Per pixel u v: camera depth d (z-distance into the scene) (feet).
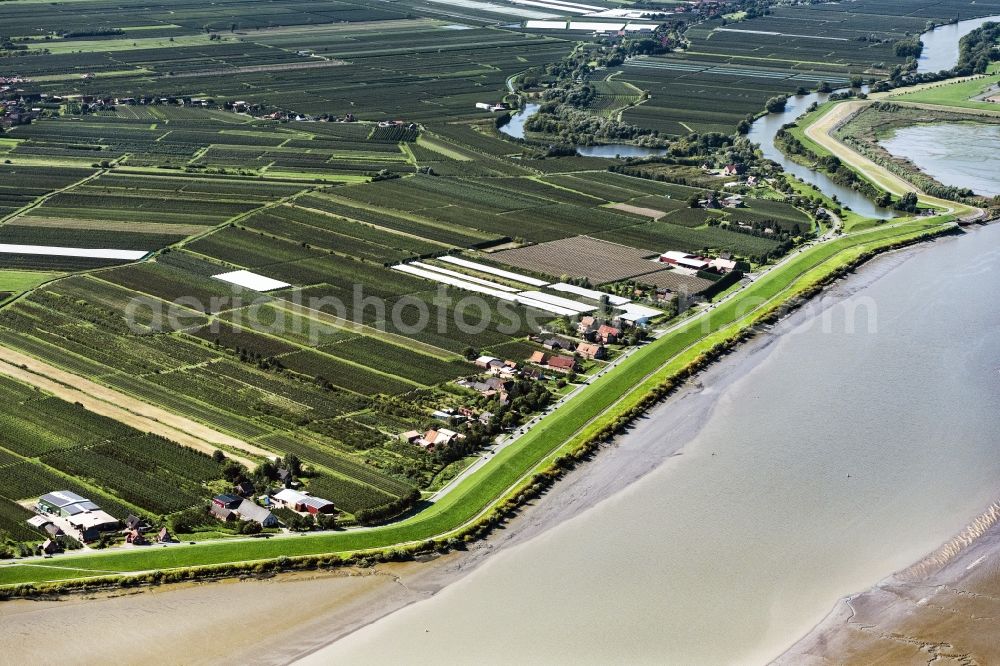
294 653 469.16
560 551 538.47
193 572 513.04
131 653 466.29
